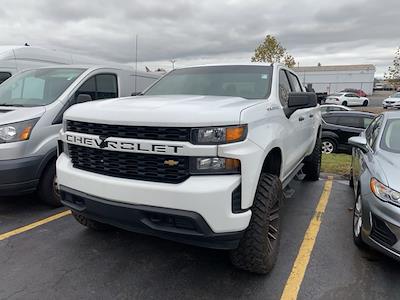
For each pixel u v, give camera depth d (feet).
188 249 12.39
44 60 30.58
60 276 10.61
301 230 14.35
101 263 11.40
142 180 9.23
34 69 19.48
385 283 10.52
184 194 8.55
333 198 18.85
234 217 8.74
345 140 37.63
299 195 19.36
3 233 13.57
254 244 9.86
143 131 9.10
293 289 10.12
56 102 16.15
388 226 10.52
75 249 12.32
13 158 14.29
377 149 13.48
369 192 11.48
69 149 10.93
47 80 17.74
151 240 13.08
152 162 9.14
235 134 8.79
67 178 10.57
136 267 11.18
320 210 16.83
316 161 21.40
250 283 10.36
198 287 10.14
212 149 8.62
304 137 16.88
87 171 10.28
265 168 11.50
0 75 27.09
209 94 13.20
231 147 8.70
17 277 10.53
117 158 9.61
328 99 137.69
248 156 8.91
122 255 11.93
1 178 14.08
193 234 8.77
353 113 38.42
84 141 10.12
